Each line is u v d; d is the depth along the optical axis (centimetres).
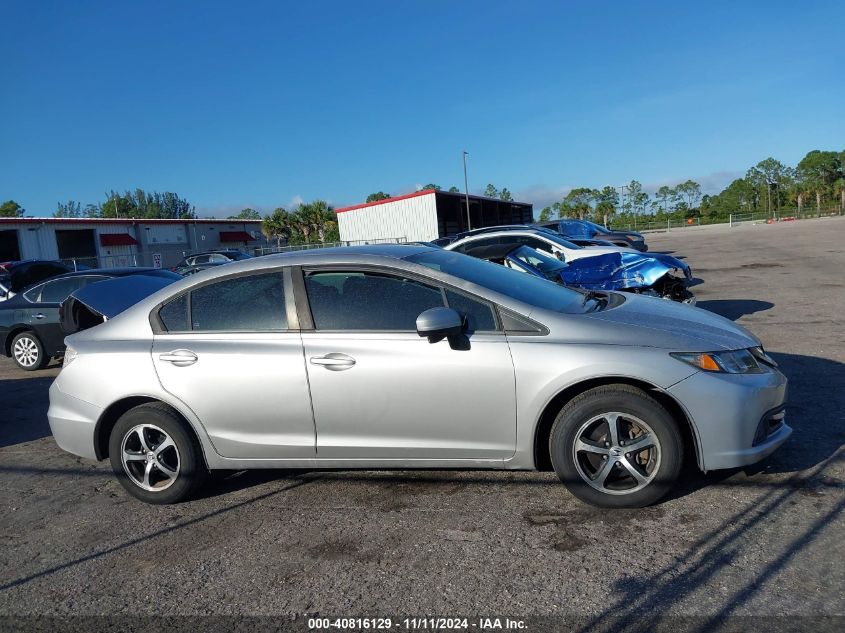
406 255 409
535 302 384
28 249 3400
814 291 1149
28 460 537
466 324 369
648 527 340
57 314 916
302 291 397
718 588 282
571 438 357
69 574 344
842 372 601
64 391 431
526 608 281
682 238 3838
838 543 309
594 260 810
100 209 9369
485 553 328
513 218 5716
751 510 347
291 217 4881
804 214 6612
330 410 383
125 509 423
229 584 321
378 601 295
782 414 372
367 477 438
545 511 367
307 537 361
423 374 368
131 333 424
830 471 386
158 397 407
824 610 262
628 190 9819
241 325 405
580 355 350
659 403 346
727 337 369
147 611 304
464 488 406
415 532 356
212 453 407
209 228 4684
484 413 364
